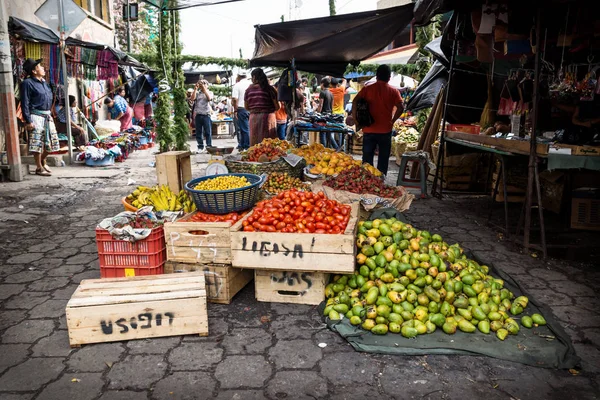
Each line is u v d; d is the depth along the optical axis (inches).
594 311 143.7
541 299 152.0
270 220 147.3
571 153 180.1
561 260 188.1
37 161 359.3
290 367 113.5
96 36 637.9
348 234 136.7
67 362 115.8
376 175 234.4
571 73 221.8
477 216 257.8
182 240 147.5
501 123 283.0
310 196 158.6
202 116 532.1
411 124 543.2
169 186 197.8
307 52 341.4
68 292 155.6
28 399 101.5
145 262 150.3
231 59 727.1
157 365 114.3
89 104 519.8
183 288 129.2
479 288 137.1
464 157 316.2
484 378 109.3
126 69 612.7
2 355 118.6
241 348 122.0
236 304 148.5
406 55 753.0
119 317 123.9
